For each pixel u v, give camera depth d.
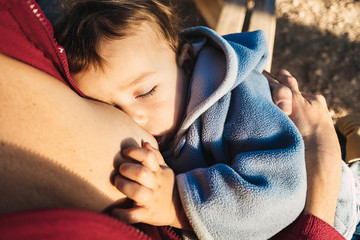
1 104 0.55
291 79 1.43
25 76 0.61
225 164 1.03
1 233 0.36
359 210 1.39
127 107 1.05
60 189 0.59
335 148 1.18
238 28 1.74
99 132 0.72
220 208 0.87
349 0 2.99
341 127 1.94
